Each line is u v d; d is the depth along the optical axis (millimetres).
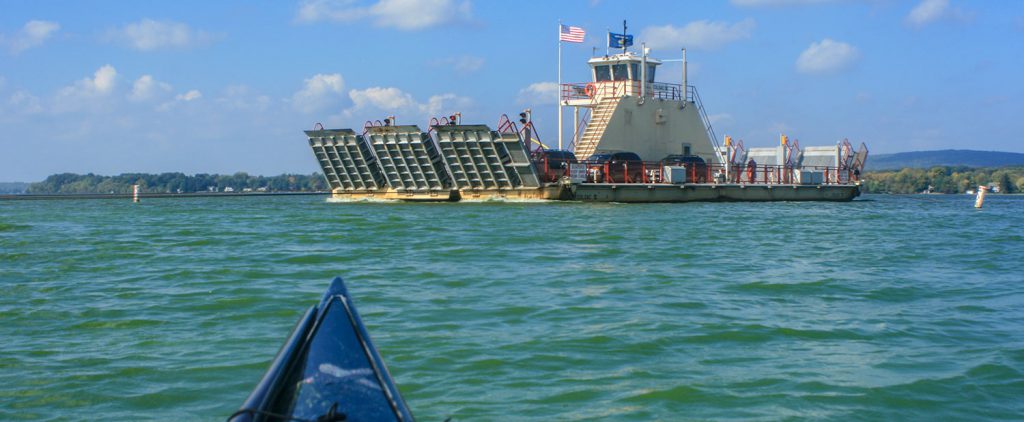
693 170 71875
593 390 11227
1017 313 16422
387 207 62094
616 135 72938
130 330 14891
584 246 29547
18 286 20172
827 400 10805
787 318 15758
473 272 22281
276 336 14344
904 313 16375
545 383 11523
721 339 13984
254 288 19578
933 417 10266
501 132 59688
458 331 14555
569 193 62438
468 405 10648
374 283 20250
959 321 15562
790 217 50188
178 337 14281
